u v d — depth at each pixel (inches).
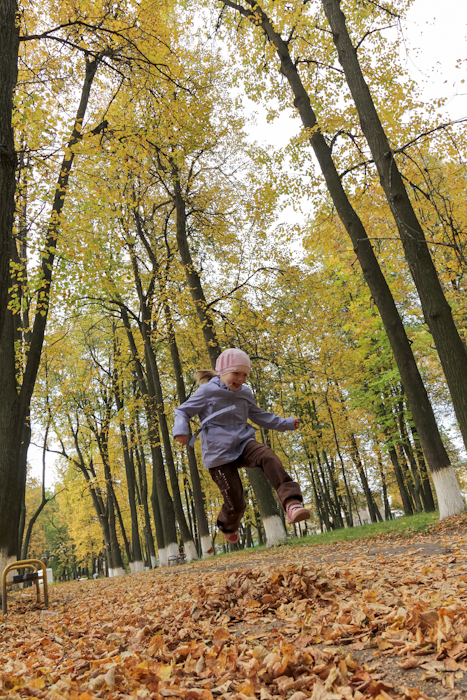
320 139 482.0
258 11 495.8
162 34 403.5
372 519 915.4
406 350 411.8
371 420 821.2
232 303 647.8
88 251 410.3
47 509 2150.6
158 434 799.1
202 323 593.9
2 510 353.1
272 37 506.9
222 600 161.9
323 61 554.3
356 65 428.1
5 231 236.8
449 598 116.2
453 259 471.8
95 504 1053.8
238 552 618.2
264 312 574.9
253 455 136.3
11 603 332.8
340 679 82.7
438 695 74.2
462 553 207.0
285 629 119.1
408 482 952.9
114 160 382.9
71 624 213.6
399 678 82.9
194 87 432.1
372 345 723.4
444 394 831.7
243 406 144.1
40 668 120.9
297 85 502.6
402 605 119.8
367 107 415.2
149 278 791.7
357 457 945.5
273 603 147.0
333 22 439.8
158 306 735.7
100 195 397.7
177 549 740.7
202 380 150.4
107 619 197.3
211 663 105.8
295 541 541.6
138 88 402.3
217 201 733.9
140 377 816.9
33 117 328.5
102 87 457.1
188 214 695.1
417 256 385.7
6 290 236.7
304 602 137.7
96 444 1035.9
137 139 392.8
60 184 399.2
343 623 114.8
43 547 1971.0
